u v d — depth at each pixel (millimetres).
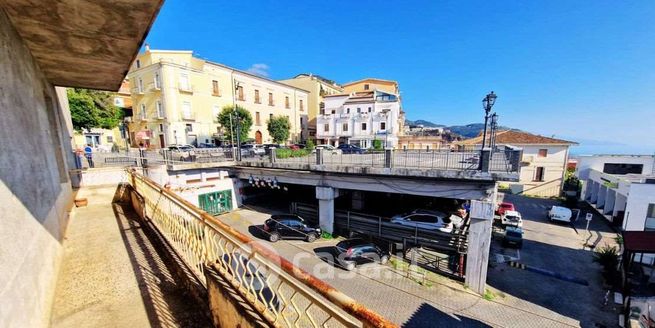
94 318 2396
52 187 3672
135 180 6242
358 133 32594
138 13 3043
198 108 24969
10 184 2092
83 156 12172
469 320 8008
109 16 3086
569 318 8367
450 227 12422
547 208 21078
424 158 11664
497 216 18156
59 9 2867
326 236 13219
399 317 8047
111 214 5863
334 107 35469
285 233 12867
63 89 8609
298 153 18203
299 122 36438
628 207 13172
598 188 20469
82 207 6480
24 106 2990
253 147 22031
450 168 9125
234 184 17297
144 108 25422
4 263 1727
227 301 2059
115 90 6984
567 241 14781
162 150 16531
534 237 15352
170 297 2773
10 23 2928
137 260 3570
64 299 2676
